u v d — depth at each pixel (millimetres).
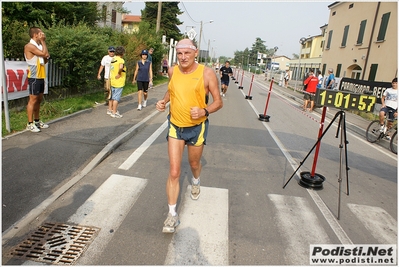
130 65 16609
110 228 3379
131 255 2969
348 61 23453
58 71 9109
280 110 13953
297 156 6703
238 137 7969
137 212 3748
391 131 8727
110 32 17375
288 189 4848
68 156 5184
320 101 4477
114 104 8305
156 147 6367
